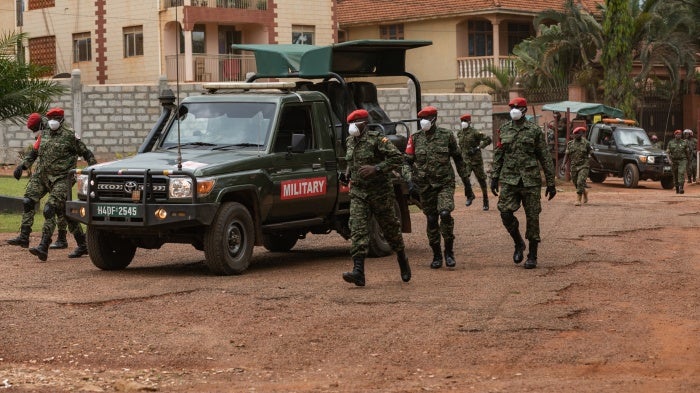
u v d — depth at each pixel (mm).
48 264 15031
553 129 42000
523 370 8672
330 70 16484
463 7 56312
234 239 13805
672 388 7988
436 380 8328
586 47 51031
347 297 11922
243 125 14820
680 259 15703
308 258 16109
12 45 26891
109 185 13586
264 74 16906
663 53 49188
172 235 13922
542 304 11531
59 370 8727
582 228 20578
